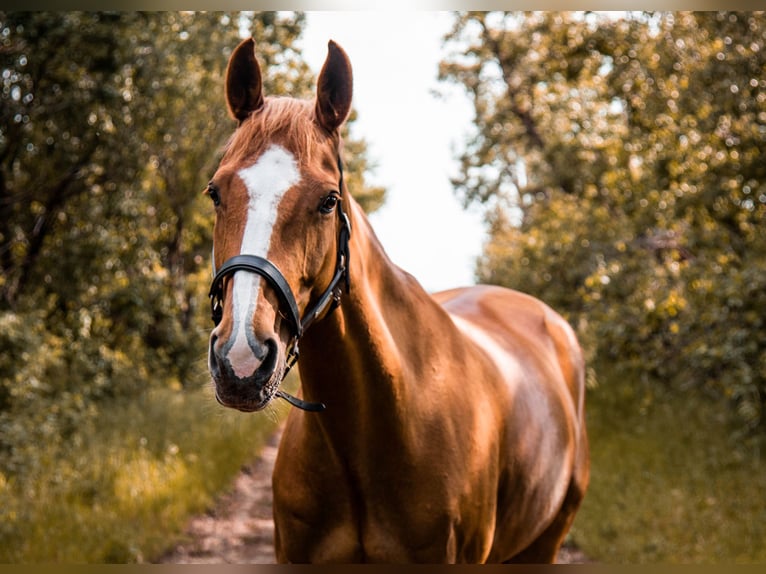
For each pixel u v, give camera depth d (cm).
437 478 347
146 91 1142
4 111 1009
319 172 294
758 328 958
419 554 351
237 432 1191
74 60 1014
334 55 312
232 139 306
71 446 975
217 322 289
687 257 1241
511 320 538
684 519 797
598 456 1024
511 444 409
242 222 280
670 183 1162
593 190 1534
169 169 1543
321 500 352
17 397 912
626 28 1517
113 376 1323
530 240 1487
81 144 1086
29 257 1114
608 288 1134
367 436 337
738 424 1059
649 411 1181
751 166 1035
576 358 573
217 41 1550
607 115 1530
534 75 2052
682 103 1108
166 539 765
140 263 1167
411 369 348
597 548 739
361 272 329
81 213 1100
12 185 1123
